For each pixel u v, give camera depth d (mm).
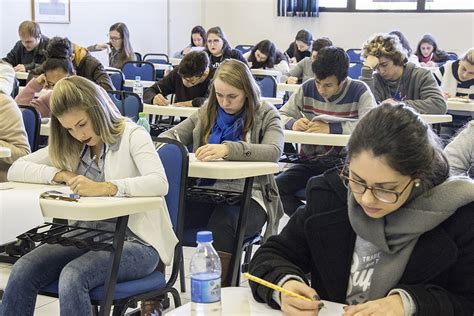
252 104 2684
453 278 1346
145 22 9414
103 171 2127
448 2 9422
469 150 2193
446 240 1326
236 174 2324
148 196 1979
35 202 1790
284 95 5957
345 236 1438
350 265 1437
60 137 2164
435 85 3848
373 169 1236
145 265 1987
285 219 3678
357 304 1359
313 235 1461
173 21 10039
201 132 2785
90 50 7879
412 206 1324
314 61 3268
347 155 1316
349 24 10086
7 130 2629
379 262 1386
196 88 4559
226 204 2576
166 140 2229
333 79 3229
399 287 1312
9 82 4285
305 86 3430
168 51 9992
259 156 2555
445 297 1294
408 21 9688
